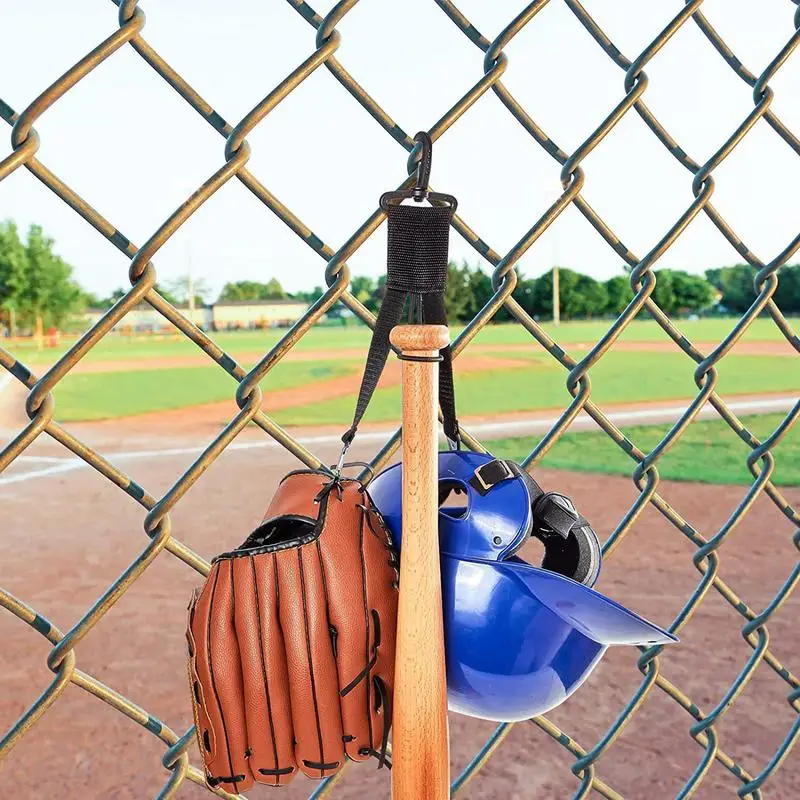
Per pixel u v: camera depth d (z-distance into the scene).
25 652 4.70
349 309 0.86
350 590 0.65
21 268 47.38
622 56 0.96
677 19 0.96
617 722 1.17
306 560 0.65
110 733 3.60
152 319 47.19
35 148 0.68
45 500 9.75
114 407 22.66
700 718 1.27
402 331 0.61
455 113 0.86
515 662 0.66
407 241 0.62
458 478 0.69
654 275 1.02
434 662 0.64
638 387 22.58
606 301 46.31
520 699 0.68
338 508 0.67
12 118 0.67
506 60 0.88
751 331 39.06
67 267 48.59
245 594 0.65
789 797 2.75
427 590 0.63
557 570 0.74
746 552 6.55
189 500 9.29
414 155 0.85
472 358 31.16
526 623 0.65
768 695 3.70
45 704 0.79
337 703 0.66
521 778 2.99
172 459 13.89
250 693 0.65
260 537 0.71
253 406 0.82
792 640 4.52
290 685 0.66
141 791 3.14
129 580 0.80
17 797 3.08
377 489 0.75
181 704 3.95
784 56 1.05
